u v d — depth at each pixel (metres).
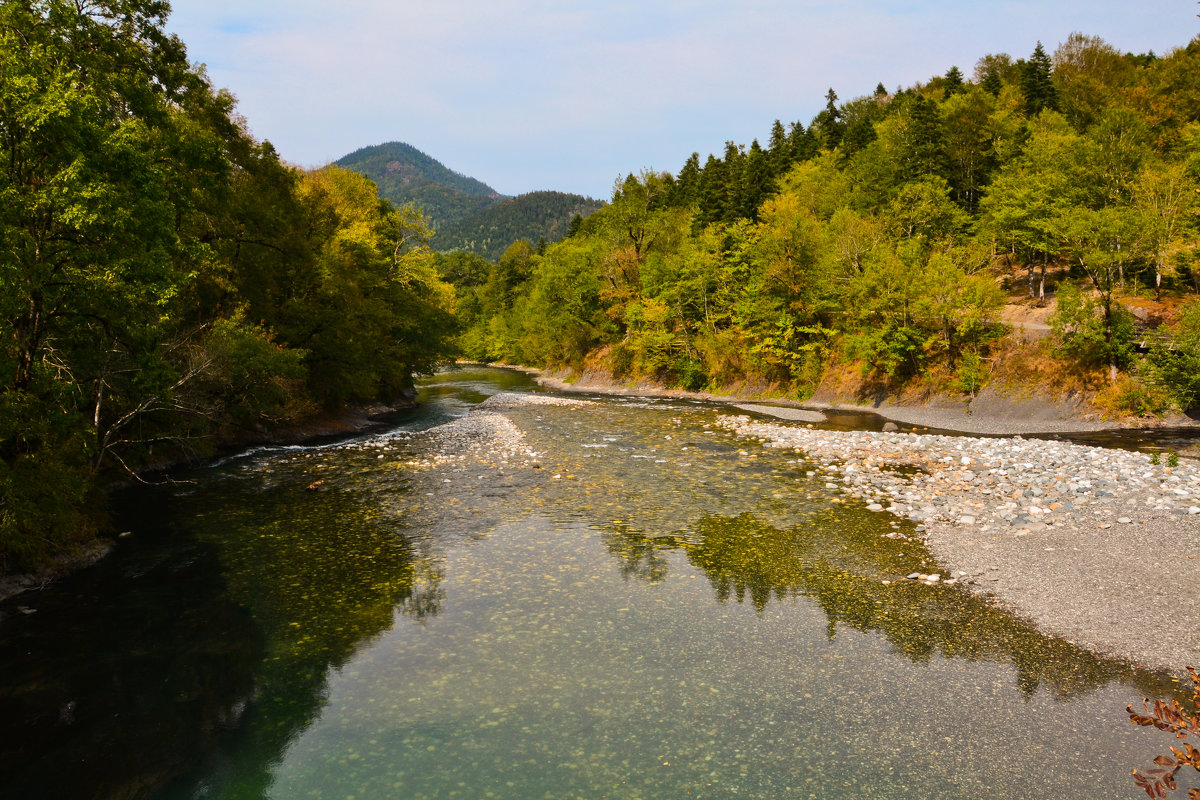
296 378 31.78
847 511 19.08
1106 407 35.19
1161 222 37.50
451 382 79.31
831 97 109.25
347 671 10.56
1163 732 8.51
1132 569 13.59
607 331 71.19
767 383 54.66
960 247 51.16
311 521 18.62
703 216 72.50
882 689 9.71
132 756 8.42
